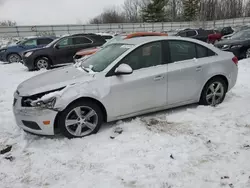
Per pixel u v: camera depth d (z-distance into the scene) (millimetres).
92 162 3129
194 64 4527
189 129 3914
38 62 10633
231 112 4492
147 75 4105
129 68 3881
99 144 3561
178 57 4469
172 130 3898
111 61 4070
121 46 4426
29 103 3629
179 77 4379
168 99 4395
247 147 3301
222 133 3730
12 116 4879
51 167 3068
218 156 3133
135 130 3914
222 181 2658
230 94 5648
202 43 4758
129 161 3107
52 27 34438
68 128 3691
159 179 2744
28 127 3711
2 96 6562
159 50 4309
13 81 8539
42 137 3842
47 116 3529
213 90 4844
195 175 2785
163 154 3229
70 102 3596
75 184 2727
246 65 8977
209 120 4203
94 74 3895
